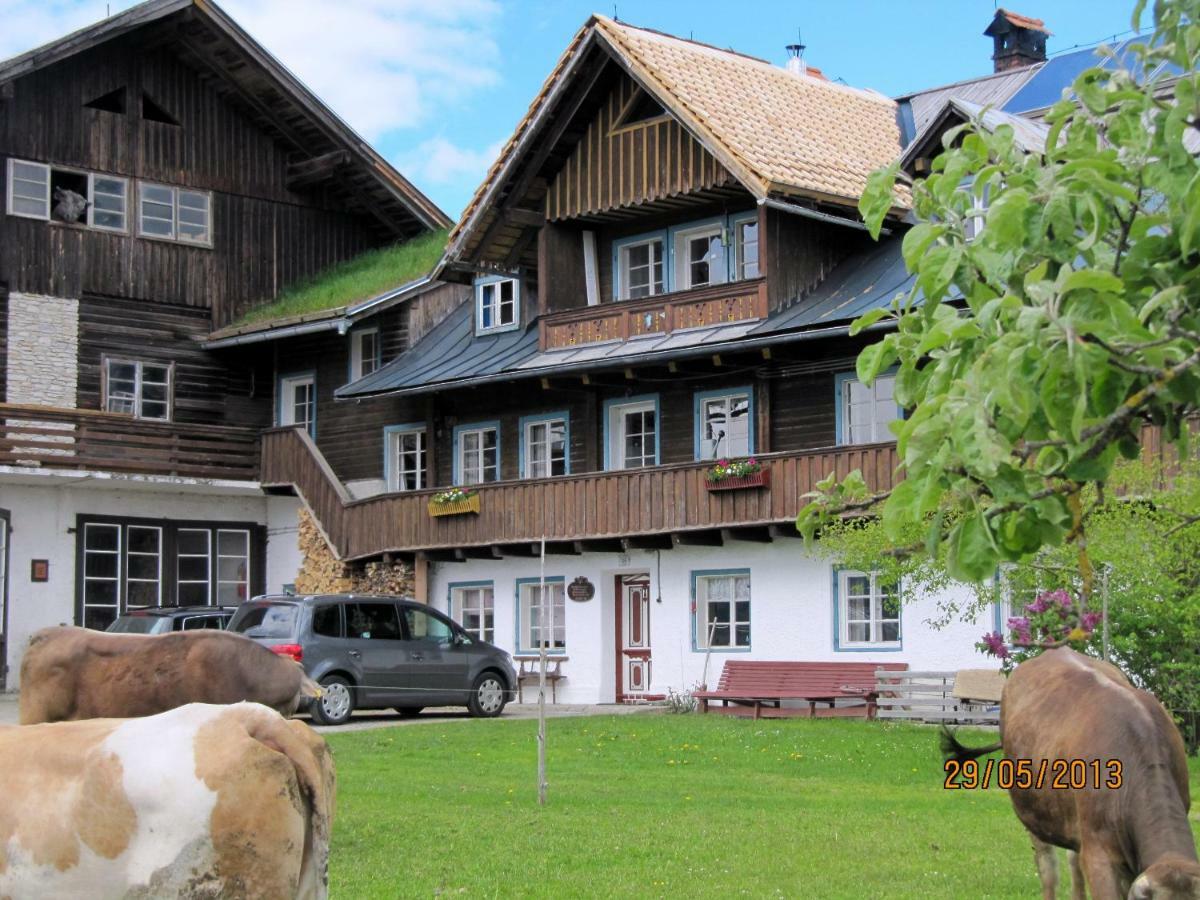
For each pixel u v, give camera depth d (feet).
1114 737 25.12
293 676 38.96
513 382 106.32
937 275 22.20
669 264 100.58
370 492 114.42
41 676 37.55
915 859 38.65
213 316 120.88
